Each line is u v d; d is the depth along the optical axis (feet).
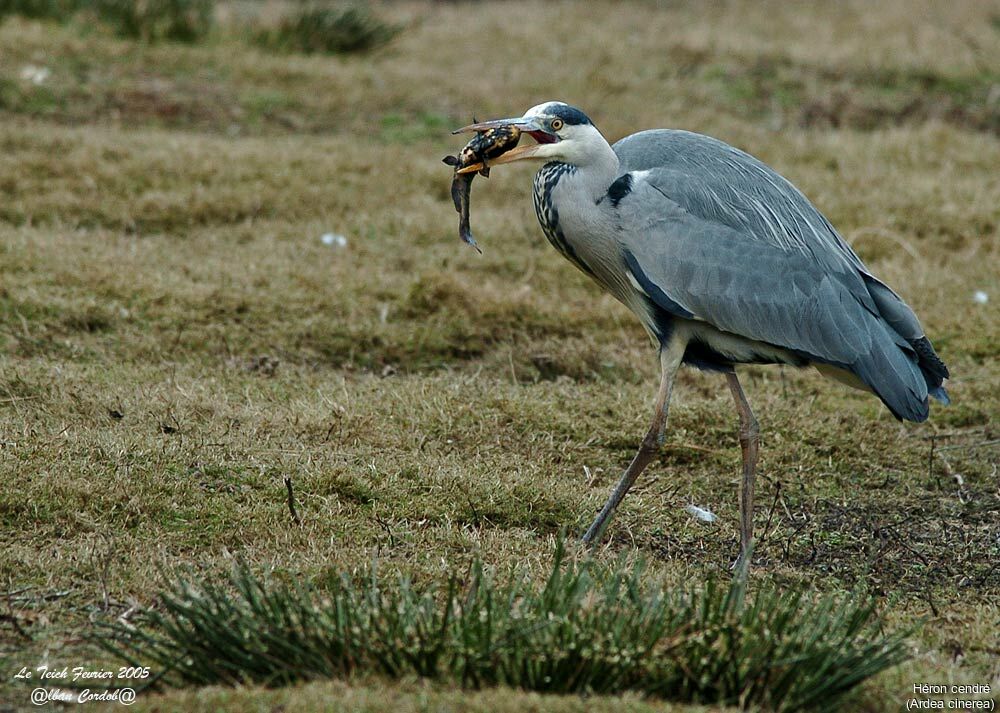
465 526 30.66
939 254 51.78
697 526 33.22
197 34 71.67
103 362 39.55
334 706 20.59
